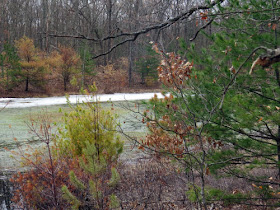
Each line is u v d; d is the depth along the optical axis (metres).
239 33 4.66
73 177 4.80
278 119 4.25
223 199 4.77
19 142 12.24
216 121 4.67
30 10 46.50
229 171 5.09
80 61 34.84
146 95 35.78
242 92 4.56
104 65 44.00
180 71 3.50
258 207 4.81
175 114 4.68
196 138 4.95
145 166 7.45
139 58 40.56
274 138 4.59
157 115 5.24
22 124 16.33
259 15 4.35
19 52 33.59
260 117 4.41
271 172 6.41
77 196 5.93
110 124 6.84
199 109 4.55
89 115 6.87
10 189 7.40
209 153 4.91
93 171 4.80
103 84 39.69
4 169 9.01
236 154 4.96
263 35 4.31
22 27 51.12
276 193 4.97
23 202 6.22
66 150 6.91
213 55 4.88
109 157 6.68
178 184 6.26
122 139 12.20
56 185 6.07
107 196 5.41
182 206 5.83
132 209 5.73
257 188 5.08
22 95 32.62
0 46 43.81
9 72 32.50
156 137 5.67
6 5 45.88
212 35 4.71
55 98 31.48
